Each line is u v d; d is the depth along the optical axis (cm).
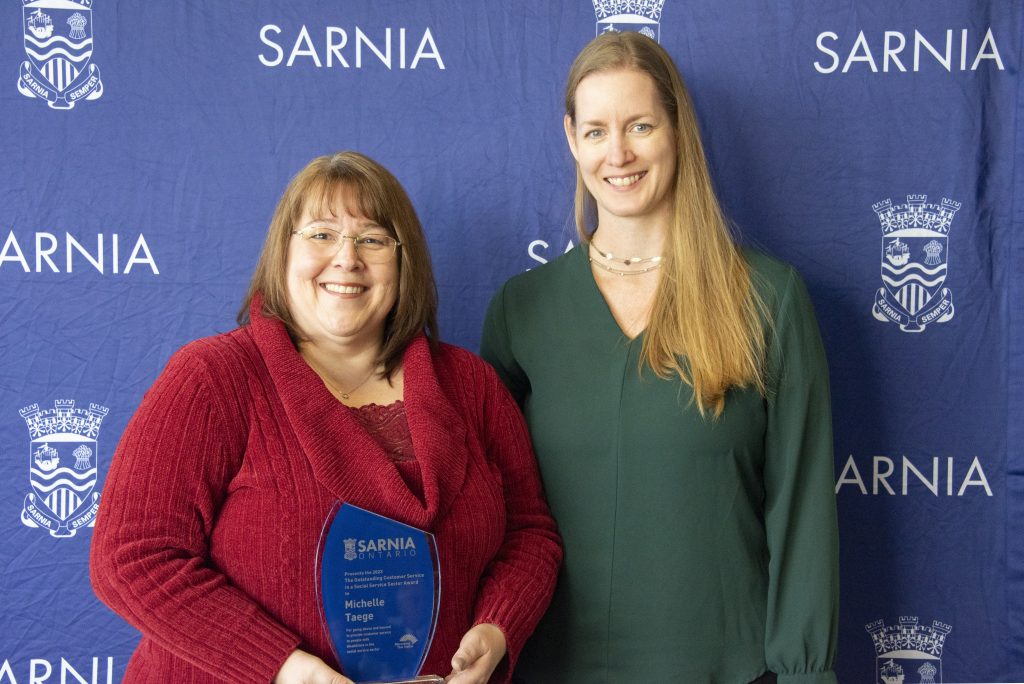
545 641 126
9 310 144
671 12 147
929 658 151
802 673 119
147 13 144
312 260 108
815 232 150
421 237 118
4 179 143
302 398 105
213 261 146
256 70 145
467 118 148
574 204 148
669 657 119
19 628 146
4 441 145
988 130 148
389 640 103
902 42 147
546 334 129
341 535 102
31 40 143
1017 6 147
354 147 147
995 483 150
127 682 107
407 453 110
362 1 146
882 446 150
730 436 119
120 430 146
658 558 120
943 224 149
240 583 102
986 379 150
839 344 150
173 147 145
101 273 145
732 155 149
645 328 124
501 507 116
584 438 123
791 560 121
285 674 98
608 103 120
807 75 148
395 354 117
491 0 147
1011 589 150
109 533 99
